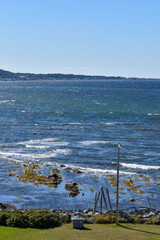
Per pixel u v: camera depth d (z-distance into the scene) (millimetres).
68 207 38125
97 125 90562
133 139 72750
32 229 26781
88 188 44406
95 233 26016
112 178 48094
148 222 30453
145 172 51125
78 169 52406
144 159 57594
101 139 72875
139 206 38500
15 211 29859
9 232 25578
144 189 43906
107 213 33406
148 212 35719
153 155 60031
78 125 90688
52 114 113625
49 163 55438
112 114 112438
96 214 33688
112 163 55469
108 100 167875
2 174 49531
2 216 28281
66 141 71000
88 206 38594
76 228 27688
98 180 47406
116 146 66562
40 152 62250
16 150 63594
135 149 64250
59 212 35344
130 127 87125
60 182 46562
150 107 133000
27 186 44812
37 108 132875
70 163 55750
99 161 56656
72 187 44438
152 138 73625
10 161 56312
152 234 25984
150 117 105125
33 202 39562
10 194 41938
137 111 120125
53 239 24062
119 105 141250
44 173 50312
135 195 41906
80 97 191250
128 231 26922
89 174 49969
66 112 118688
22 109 129500
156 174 50219
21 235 24875
